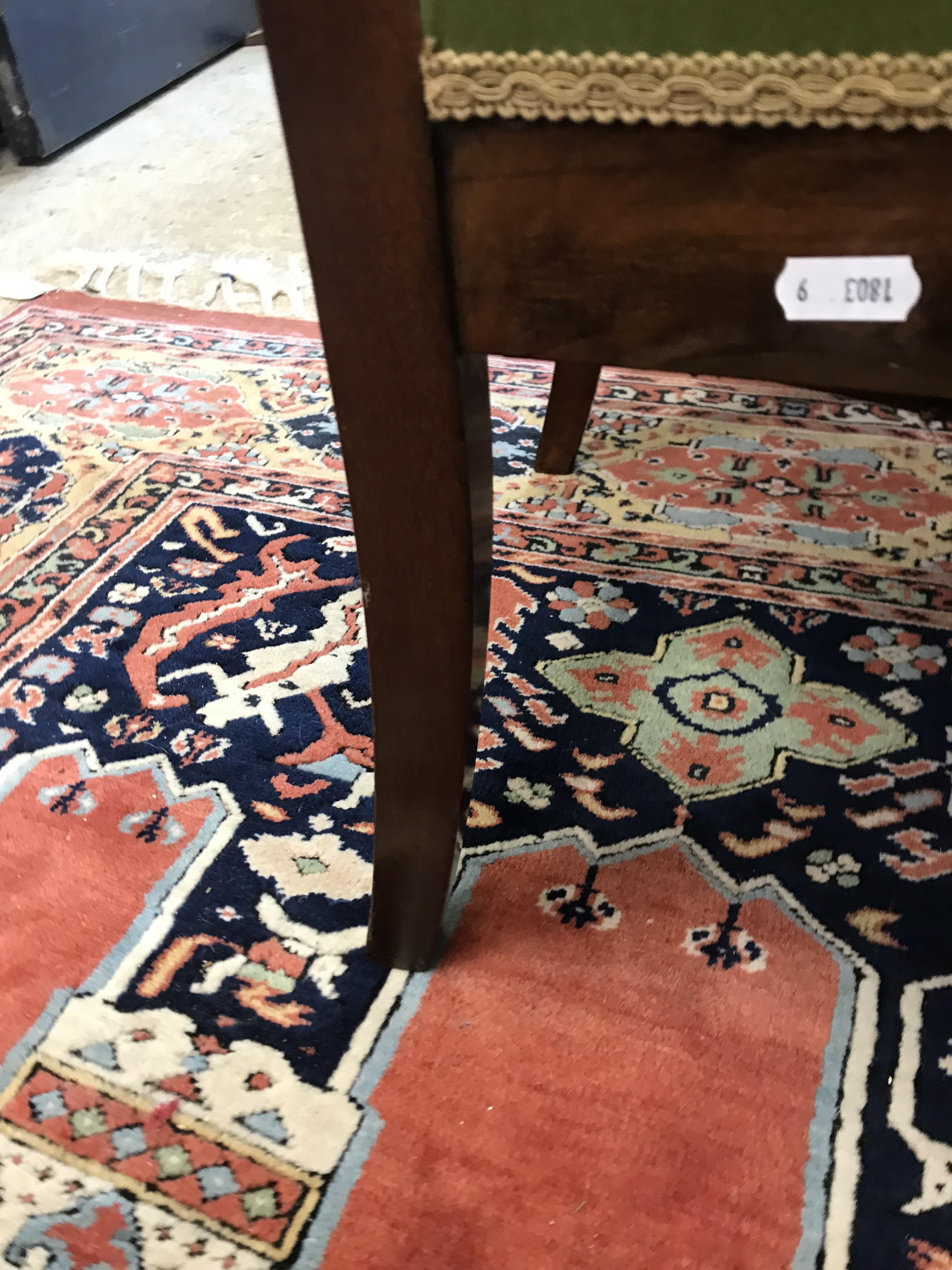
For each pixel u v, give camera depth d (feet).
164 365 4.61
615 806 2.45
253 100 8.59
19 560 3.34
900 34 1.00
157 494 3.68
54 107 7.40
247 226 6.24
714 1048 1.94
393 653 1.72
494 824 2.42
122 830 2.40
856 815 2.41
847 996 2.02
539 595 3.15
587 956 2.11
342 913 2.21
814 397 4.21
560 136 1.16
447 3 1.09
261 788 2.51
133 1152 1.79
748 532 3.42
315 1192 1.73
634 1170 1.76
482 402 1.53
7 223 6.40
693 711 2.72
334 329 1.38
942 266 1.13
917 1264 1.63
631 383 4.39
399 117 1.18
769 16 1.02
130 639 3.00
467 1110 1.85
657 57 1.07
